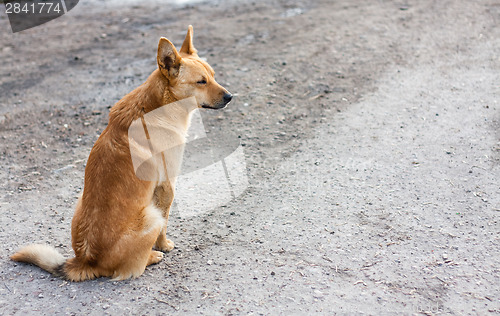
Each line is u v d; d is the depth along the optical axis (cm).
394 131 210
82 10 381
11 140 222
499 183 179
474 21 301
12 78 273
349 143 206
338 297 147
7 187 195
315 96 239
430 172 187
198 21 340
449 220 167
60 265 157
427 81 240
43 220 179
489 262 154
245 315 143
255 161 202
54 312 146
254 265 157
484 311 142
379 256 157
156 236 155
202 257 162
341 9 345
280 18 336
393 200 176
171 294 150
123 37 321
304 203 179
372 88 240
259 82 252
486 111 214
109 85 258
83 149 215
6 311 147
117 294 150
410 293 147
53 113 239
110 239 150
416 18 315
